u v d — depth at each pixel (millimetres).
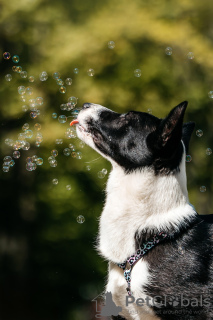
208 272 4516
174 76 12133
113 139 4887
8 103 11125
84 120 5059
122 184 4781
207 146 12445
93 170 11258
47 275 11844
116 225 4727
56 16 11922
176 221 4664
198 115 12516
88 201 11711
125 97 11547
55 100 11328
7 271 11820
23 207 11781
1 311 11375
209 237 4656
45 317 11570
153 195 4691
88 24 11961
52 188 11609
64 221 11773
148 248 4613
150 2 12656
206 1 12906
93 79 11562
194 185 12250
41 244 11875
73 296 11758
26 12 11734
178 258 4562
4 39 11648
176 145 4625
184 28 12289
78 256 11758
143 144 4762
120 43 11695
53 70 11383
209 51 12383
